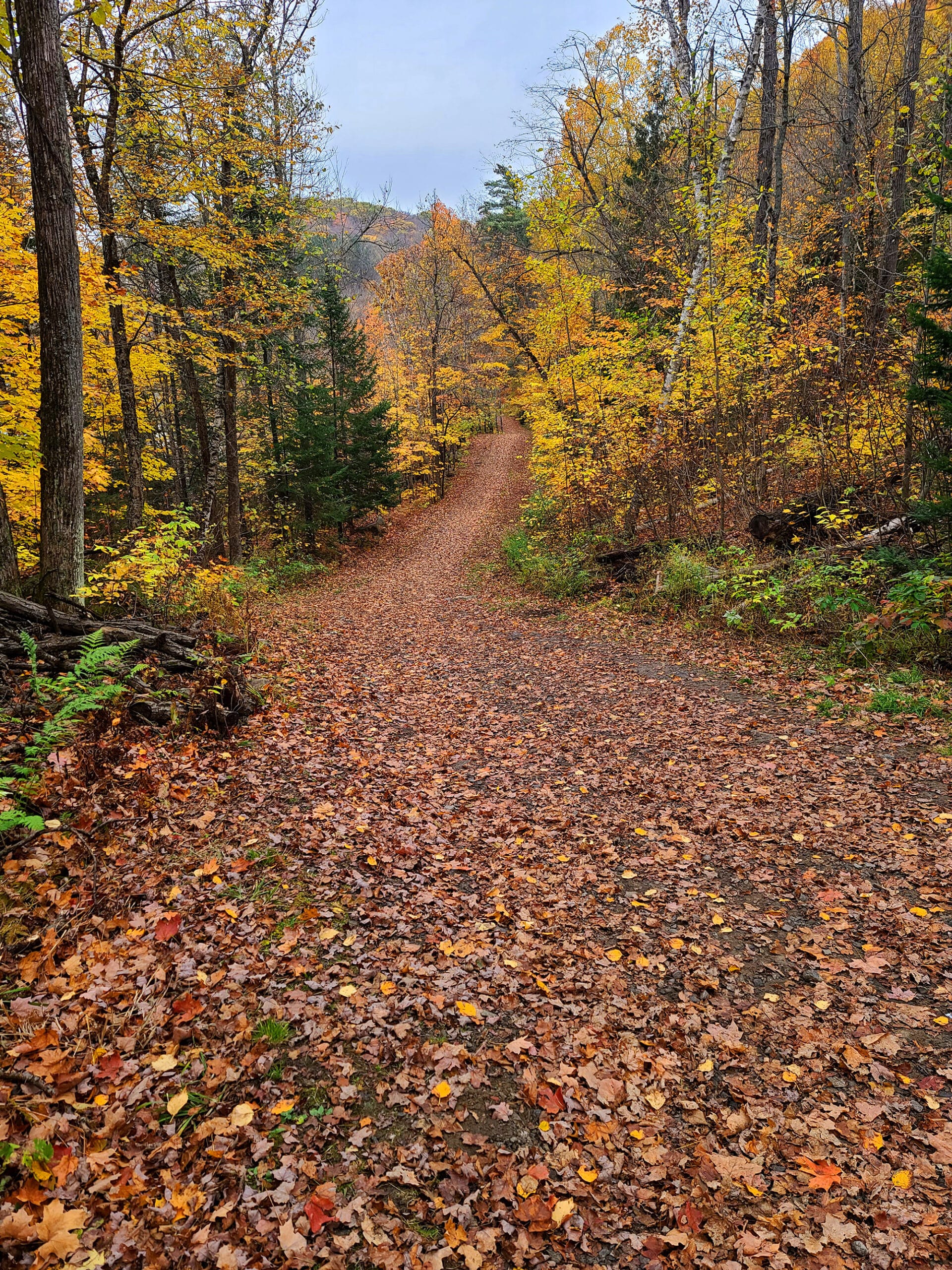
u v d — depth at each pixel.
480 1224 2.47
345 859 4.86
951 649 7.91
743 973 3.86
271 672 8.86
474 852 5.26
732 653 9.90
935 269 7.81
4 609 6.25
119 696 5.99
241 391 22.67
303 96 17.66
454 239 32.75
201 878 4.30
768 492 14.34
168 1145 2.60
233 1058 3.06
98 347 11.72
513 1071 3.20
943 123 10.59
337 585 20.88
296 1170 2.59
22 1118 2.54
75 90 10.36
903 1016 3.44
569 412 17.53
